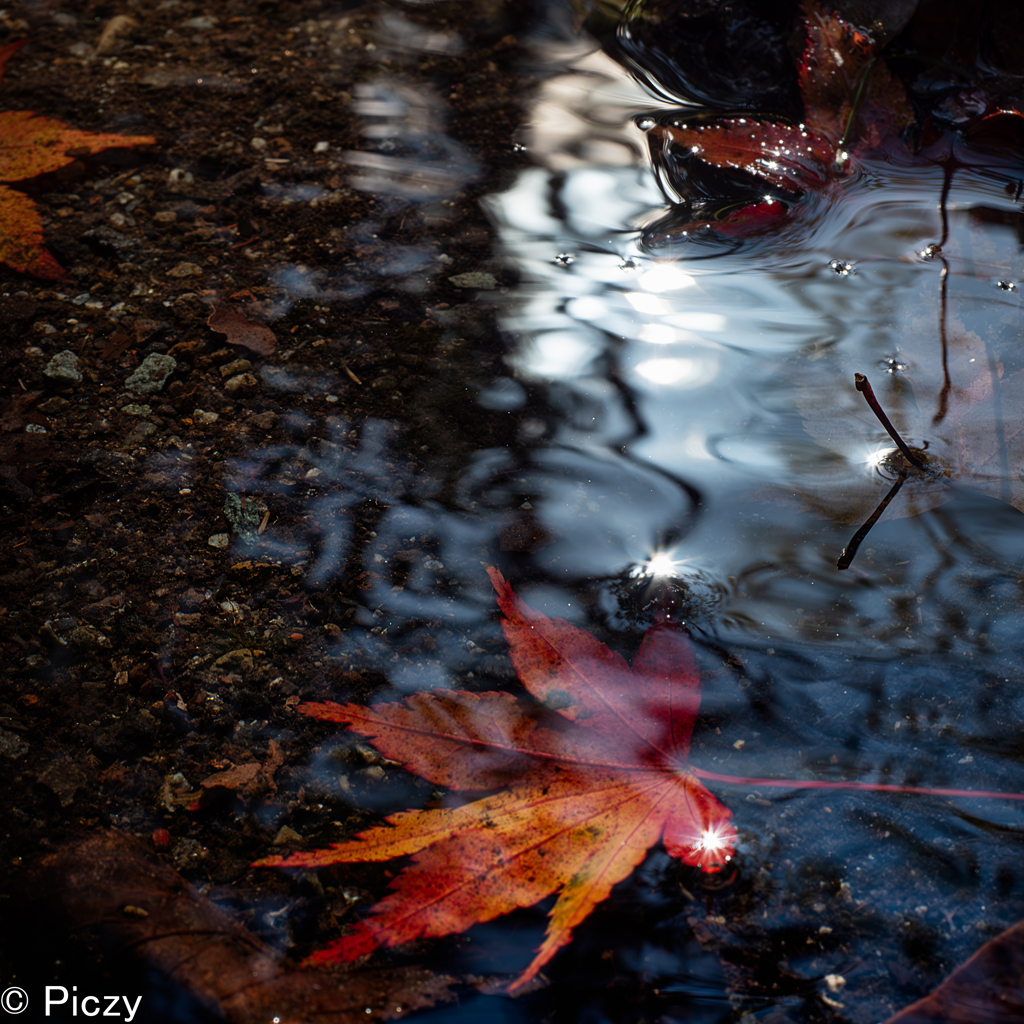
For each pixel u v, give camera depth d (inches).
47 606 11.1
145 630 11.0
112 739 10.5
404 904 9.5
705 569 11.1
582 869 9.6
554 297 13.2
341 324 13.1
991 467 11.4
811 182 14.2
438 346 12.8
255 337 12.9
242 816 10.1
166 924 9.5
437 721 10.3
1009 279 12.9
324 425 12.3
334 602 11.1
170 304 13.3
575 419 12.2
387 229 14.0
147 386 12.6
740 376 12.3
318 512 11.6
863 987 9.3
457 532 11.5
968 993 9.1
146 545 11.5
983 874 9.7
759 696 10.5
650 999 9.3
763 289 13.1
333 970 9.4
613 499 11.6
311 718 10.5
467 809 9.9
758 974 9.4
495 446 12.0
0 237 13.6
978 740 10.2
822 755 10.2
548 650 10.5
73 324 13.1
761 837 9.9
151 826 10.1
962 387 11.9
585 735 10.2
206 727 10.5
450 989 9.3
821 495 11.4
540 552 11.3
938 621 10.8
